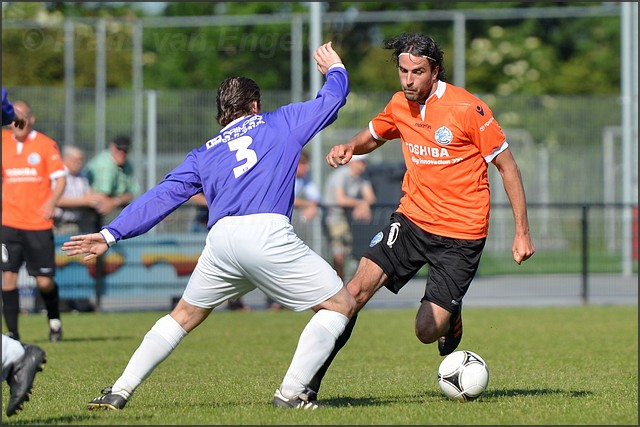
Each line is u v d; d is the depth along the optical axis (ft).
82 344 126.62
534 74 390.63
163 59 345.31
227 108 71.92
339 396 80.38
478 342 129.70
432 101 79.25
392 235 81.00
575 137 268.82
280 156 69.05
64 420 65.31
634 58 247.50
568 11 248.73
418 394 81.97
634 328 147.84
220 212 68.74
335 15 250.78
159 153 224.12
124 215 69.36
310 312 176.65
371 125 83.66
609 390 83.66
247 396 79.71
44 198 129.39
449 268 79.56
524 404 73.67
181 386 87.20
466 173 79.41
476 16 245.86
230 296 71.10
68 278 174.60
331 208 182.80
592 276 208.95
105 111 226.79
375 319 164.04
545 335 138.31
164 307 178.50
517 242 78.48
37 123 219.61
